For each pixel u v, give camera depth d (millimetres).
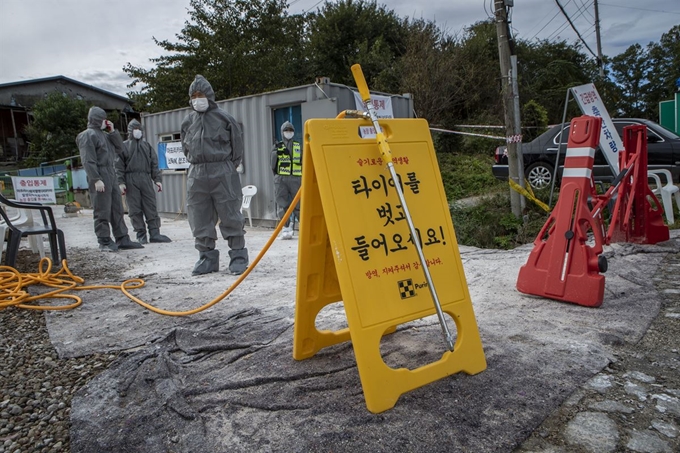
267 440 1925
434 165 2650
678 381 2398
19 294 4039
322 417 2074
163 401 2227
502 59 7848
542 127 15867
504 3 7758
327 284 2684
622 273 4328
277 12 23969
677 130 13102
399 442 1886
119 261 5934
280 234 7531
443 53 17953
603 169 8836
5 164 29656
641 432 1978
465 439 1905
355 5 22766
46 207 5293
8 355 2938
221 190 4859
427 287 2396
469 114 18609
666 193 6812
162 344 2947
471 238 7184
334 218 2215
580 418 2086
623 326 3090
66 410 2260
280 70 22250
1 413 2250
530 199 7828
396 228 2383
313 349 2695
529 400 2186
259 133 9023
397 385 2162
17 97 32750
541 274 3750
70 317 3627
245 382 2369
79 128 28516
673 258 4957
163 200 11383
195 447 1897
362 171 2363
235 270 4949
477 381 2363
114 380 2479
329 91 7855
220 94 22172
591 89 6914
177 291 4277
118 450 1903
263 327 3162
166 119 10906
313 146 2270
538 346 2789
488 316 3350
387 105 8828
